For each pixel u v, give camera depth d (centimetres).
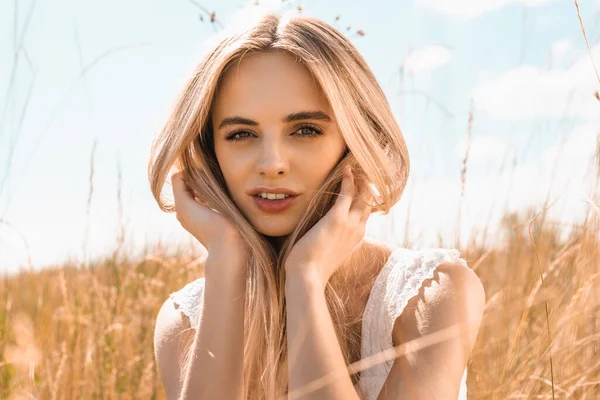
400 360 191
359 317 219
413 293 205
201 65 220
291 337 191
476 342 255
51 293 339
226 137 217
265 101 208
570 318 218
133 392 310
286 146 211
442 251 213
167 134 231
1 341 304
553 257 265
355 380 216
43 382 289
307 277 199
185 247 366
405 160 225
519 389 222
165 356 242
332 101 206
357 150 210
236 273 214
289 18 211
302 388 178
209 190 228
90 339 313
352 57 215
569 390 209
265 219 216
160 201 240
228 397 203
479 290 210
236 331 209
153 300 338
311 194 215
